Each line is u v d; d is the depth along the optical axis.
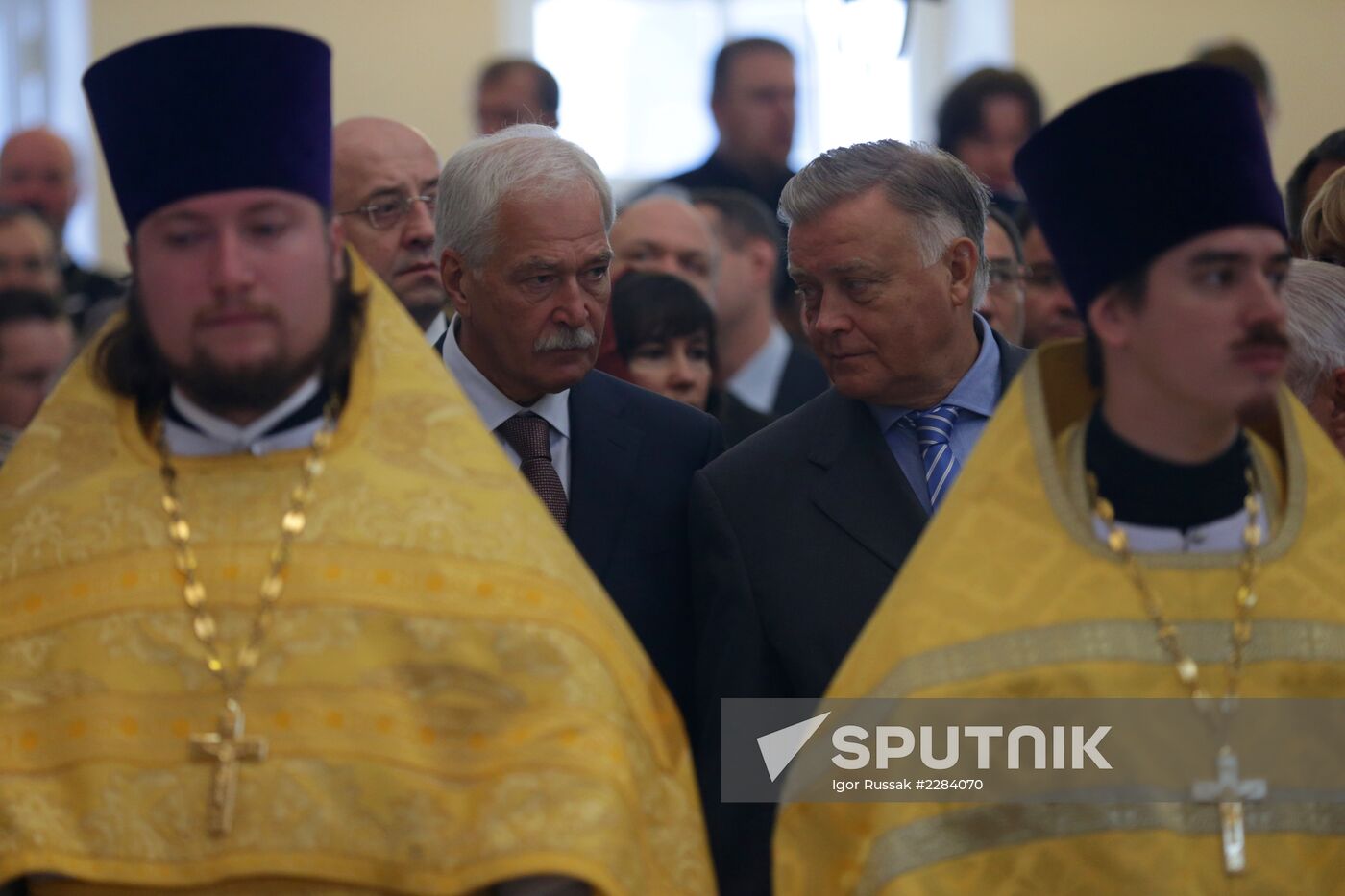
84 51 11.77
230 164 3.51
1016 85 8.44
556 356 4.64
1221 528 3.57
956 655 3.50
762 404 7.54
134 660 3.53
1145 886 3.40
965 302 4.57
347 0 11.82
